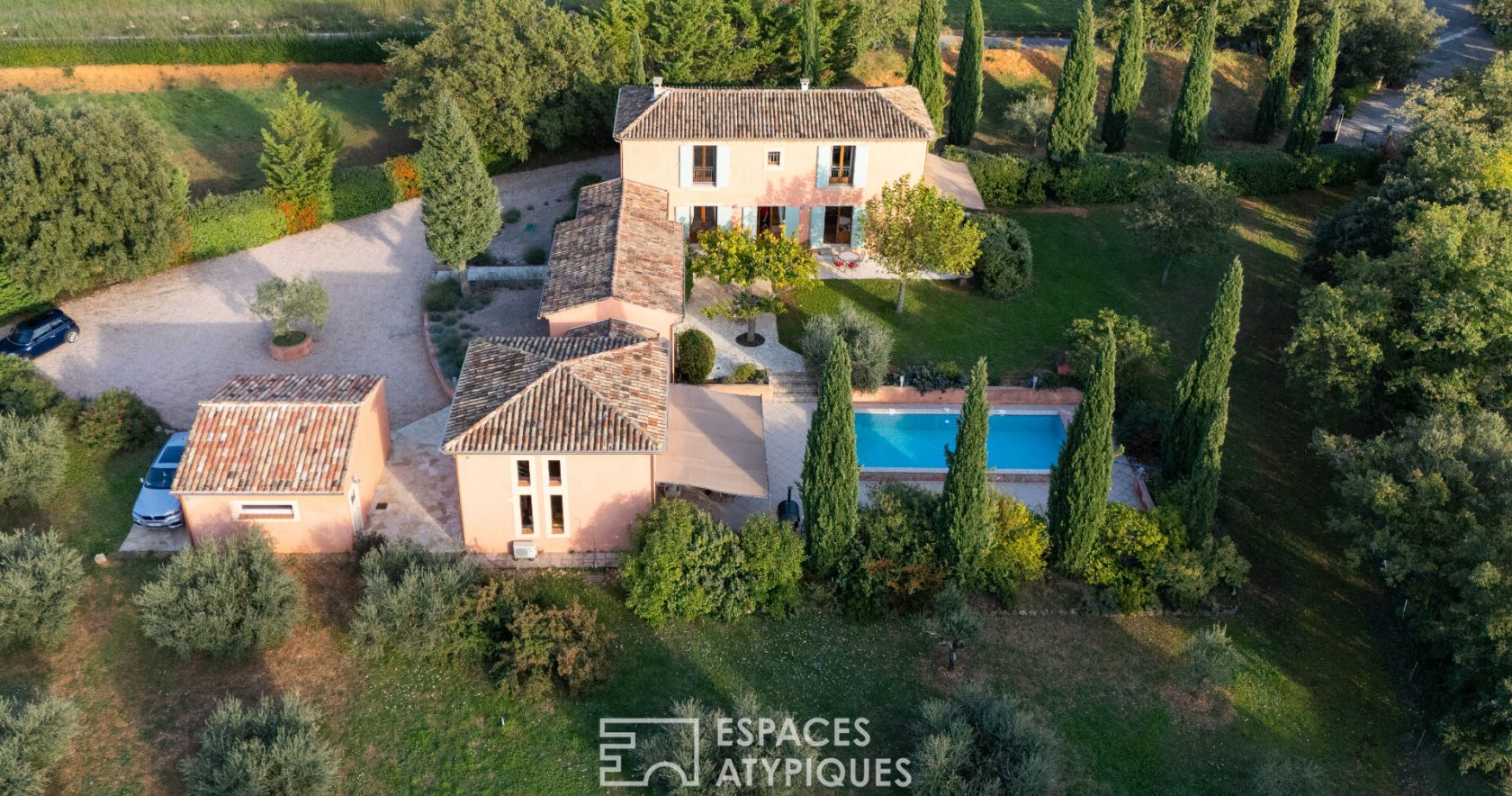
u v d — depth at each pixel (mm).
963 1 96500
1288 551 44938
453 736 35594
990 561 41062
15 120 51438
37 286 51969
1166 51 82438
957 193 61594
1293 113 71812
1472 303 42938
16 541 38094
